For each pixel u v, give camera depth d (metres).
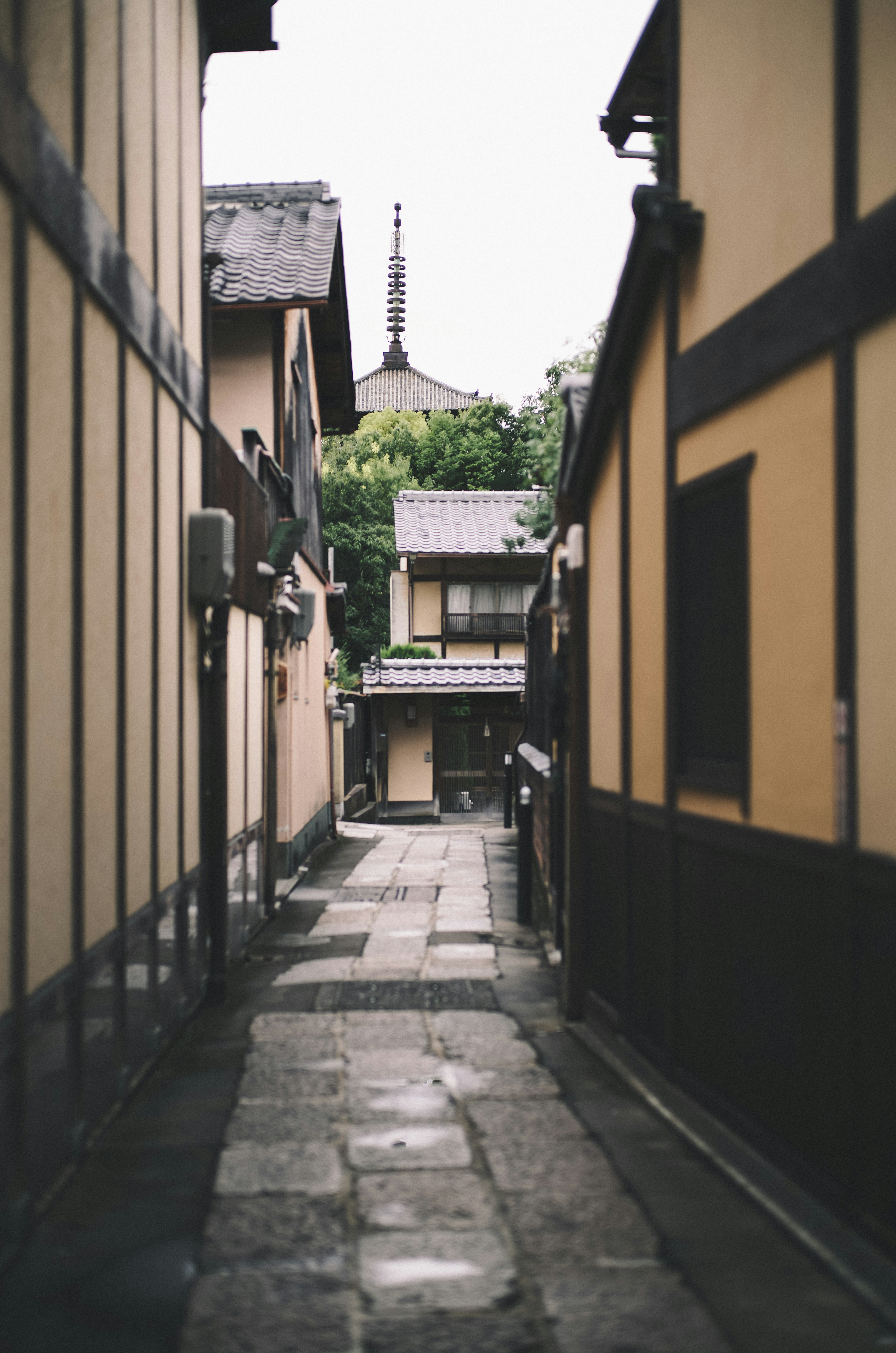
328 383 18.92
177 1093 5.56
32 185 3.86
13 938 3.65
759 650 4.39
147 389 5.97
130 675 5.50
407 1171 4.45
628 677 6.34
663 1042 5.57
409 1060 6.21
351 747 25.17
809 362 3.96
